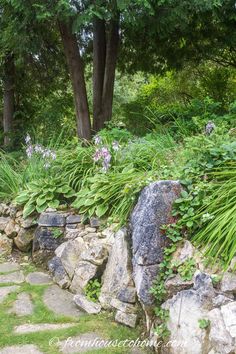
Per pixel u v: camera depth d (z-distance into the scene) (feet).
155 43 27.35
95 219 12.37
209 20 24.13
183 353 7.69
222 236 8.18
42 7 17.47
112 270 10.23
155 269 9.03
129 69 31.71
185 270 8.45
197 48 28.22
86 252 11.09
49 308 10.09
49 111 29.94
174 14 18.76
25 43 22.21
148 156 13.82
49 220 13.37
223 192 9.14
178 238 9.13
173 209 9.47
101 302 10.02
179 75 34.81
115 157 14.24
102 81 25.13
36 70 31.42
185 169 10.39
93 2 18.20
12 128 31.71
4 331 8.92
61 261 11.80
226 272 7.89
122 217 10.92
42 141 23.44
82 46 29.19
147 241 9.19
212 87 33.55
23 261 13.67
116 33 23.81
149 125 24.89
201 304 7.82
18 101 34.45
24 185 15.93
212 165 10.05
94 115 25.16
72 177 14.62
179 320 8.07
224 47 28.48
